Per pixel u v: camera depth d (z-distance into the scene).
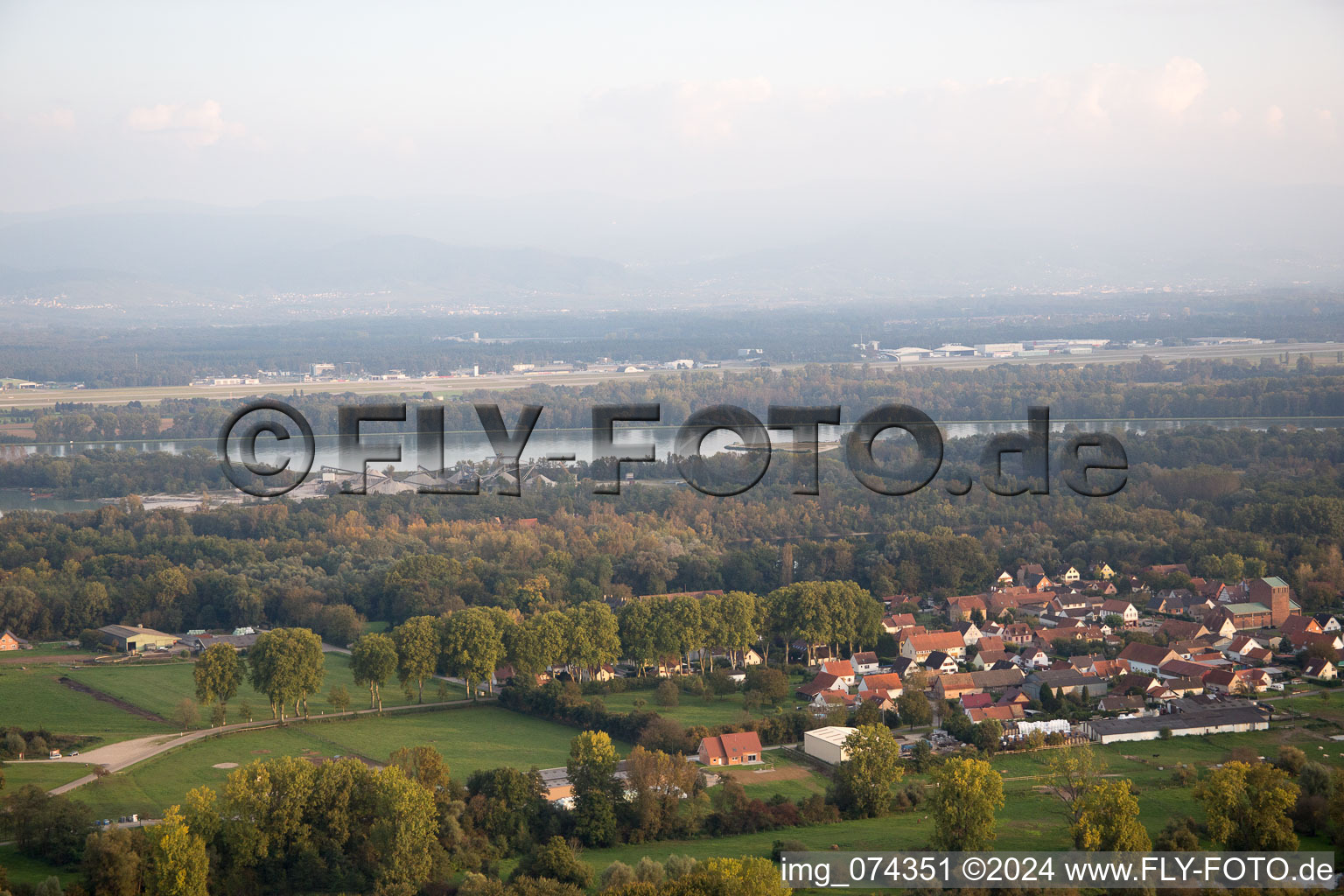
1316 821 108.88
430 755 123.94
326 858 107.75
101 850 100.12
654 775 122.81
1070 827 110.31
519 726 159.25
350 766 114.62
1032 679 173.50
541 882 99.50
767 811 120.62
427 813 108.06
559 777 128.88
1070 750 132.62
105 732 154.38
